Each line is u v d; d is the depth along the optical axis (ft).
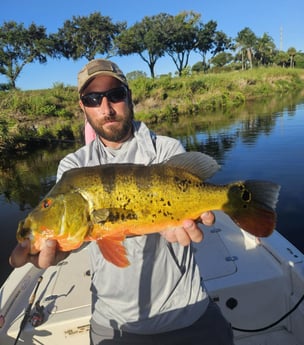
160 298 2.73
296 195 10.07
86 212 2.19
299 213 8.91
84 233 2.19
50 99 34.73
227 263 4.23
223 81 48.42
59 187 2.23
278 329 4.00
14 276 4.22
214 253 4.48
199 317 2.81
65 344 3.49
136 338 2.74
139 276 2.67
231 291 3.82
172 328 2.74
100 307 2.85
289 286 3.89
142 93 39.81
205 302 2.89
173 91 41.37
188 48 68.64
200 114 35.63
